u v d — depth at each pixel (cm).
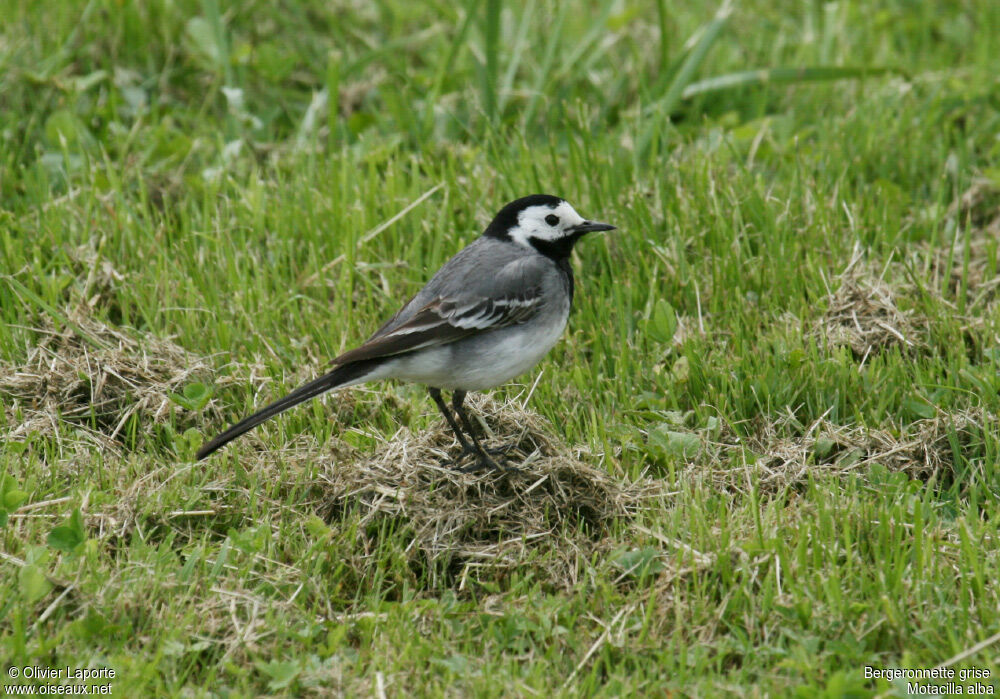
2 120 1489
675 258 1252
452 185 1367
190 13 1711
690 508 911
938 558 852
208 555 871
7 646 762
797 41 1808
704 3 1831
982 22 1853
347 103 1609
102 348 1130
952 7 1941
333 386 929
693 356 1095
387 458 960
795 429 1049
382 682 745
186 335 1172
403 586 865
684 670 754
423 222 1321
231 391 1101
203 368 1111
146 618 805
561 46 1698
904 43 1798
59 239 1280
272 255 1296
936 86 1614
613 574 870
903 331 1133
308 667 764
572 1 1805
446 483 941
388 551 884
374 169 1377
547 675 771
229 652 778
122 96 1567
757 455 1005
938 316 1150
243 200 1346
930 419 1018
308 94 1639
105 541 877
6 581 828
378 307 1241
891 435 1011
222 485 948
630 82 1638
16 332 1152
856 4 1891
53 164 1423
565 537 902
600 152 1449
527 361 1012
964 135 1532
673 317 1111
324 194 1391
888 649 783
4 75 1530
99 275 1228
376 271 1280
